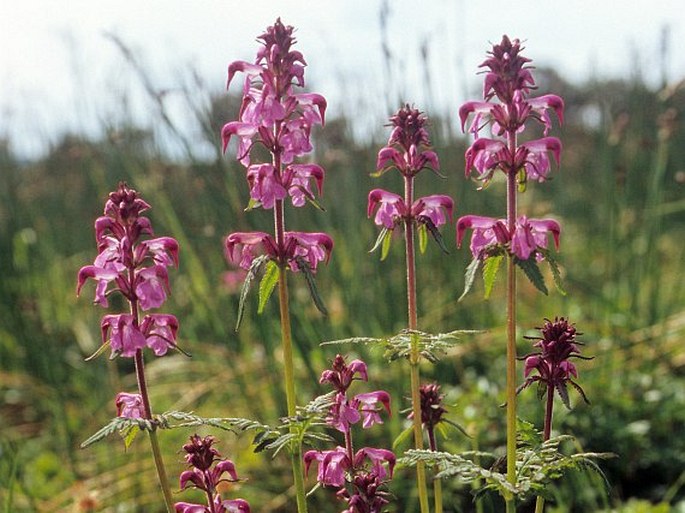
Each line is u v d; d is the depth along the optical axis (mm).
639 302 1158
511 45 497
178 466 835
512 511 507
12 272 1152
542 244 501
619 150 1311
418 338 527
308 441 513
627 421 843
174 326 499
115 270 489
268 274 518
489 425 792
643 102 1218
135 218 492
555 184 1514
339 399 517
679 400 872
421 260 1029
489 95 501
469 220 501
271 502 790
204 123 925
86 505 749
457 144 1128
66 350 1176
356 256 1016
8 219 1231
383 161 534
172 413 497
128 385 1070
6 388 1087
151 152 1187
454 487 750
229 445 880
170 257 498
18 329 1074
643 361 958
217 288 1082
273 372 857
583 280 1246
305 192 513
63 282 1309
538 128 1897
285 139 506
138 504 792
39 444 967
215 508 511
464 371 984
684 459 792
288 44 504
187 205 1236
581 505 745
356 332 956
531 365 517
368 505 510
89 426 954
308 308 1021
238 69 505
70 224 1448
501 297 1203
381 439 828
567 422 800
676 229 1579
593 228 1434
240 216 935
